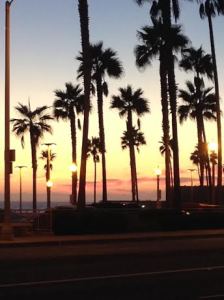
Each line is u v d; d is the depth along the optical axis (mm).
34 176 71875
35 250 25453
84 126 39688
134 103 73312
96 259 20781
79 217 34312
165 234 33812
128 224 35969
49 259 20953
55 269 17734
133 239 31375
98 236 32312
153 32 48656
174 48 45812
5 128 29984
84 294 13305
